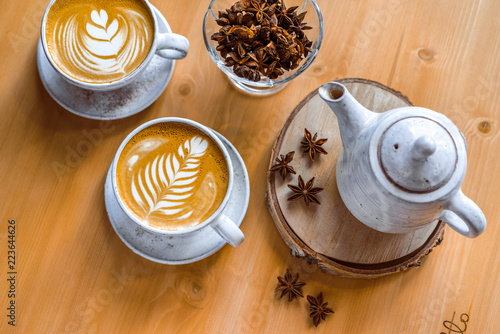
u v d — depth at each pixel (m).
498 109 0.69
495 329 0.67
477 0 0.70
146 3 0.64
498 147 0.69
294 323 0.68
